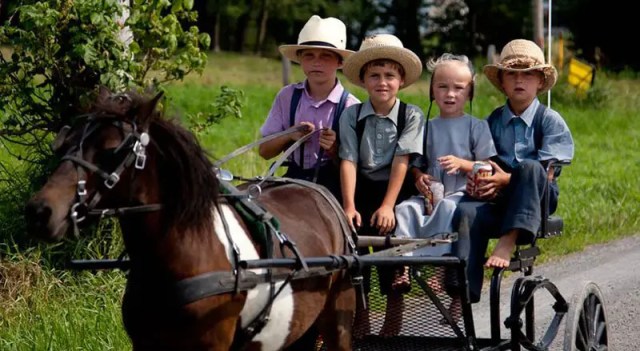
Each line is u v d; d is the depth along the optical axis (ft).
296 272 17.48
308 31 22.82
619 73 119.55
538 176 21.33
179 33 27.86
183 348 16.37
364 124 22.07
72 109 26.91
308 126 21.38
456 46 166.91
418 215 21.68
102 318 24.67
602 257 37.99
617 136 71.20
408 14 169.58
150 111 15.87
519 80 23.00
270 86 96.84
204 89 83.25
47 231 14.89
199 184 16.17
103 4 26.14
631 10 133.49
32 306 25.70
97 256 27.25
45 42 26.76
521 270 22.84
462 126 22.65
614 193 48.78
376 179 22.30
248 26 178.09
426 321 20.95
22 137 29.17
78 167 15.25
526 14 163.32
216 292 16.26
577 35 137.59
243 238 17.10
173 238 16.06
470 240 21.01
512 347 21.47
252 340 17.57
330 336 19.71
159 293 16.17
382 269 20.94
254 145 19.67
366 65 21.99
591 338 23.56
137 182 15.80
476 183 21.47
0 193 28.63
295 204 19.21
